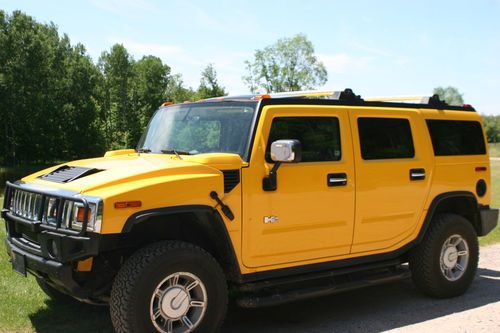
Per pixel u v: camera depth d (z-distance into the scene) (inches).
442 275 235.5
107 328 185.6
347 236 205.5
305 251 194.4
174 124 211.5
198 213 168.6
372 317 211.2
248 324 201.0
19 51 2034.9
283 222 186.1
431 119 239.1
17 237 185.8
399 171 220.7
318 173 194.7
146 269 156.5
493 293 248.7
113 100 2839.6
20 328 184.4
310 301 233.5
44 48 2101.4
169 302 162.2
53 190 165.9
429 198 232.8
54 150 2281.0
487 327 199.5
